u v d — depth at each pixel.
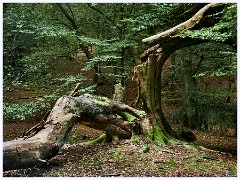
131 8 13.59
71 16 15.35
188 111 13.70
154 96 9.89
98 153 8.28
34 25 12.01
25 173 6.57
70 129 7.68
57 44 14.26
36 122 14.86
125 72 13.80
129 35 13.61
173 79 15.16
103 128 9.16
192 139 10.75
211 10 8.90
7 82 11.81
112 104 9.19
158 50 9.88
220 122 12.36
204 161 7.89
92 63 12.82
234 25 7.84
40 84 12.97
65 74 14.48
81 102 8.31
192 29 9.14
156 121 9.75
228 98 13.00
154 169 7.00
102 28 14.99
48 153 6.94
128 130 9.45
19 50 13.40
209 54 13.30
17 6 12.52
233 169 7.27
